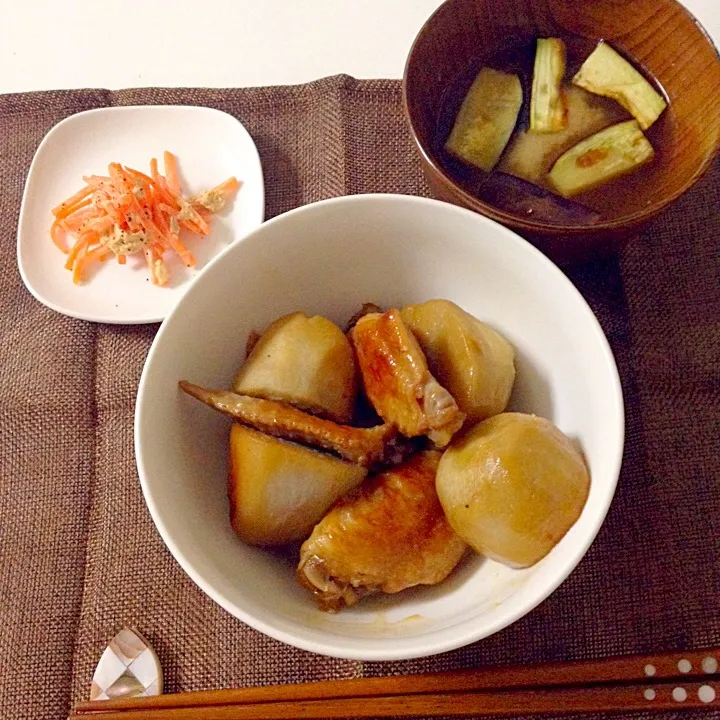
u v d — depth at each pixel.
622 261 0.38
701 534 0.35
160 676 0.34
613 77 0.37
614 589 0.34
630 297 0.38
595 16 0.37
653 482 0.35
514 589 0.29
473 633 0.27
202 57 0.46
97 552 0.36
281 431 0.30
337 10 0.46
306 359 0.32
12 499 0.37
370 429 0.31
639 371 0.37
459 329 0.32
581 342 0.31
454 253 0.33
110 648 0.34
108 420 0.38
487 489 0.29
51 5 0.47
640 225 0.33
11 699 0.34
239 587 0.29
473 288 0.34
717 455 0.36
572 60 0.38
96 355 0.40
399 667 0.34
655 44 0.36
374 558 0.30
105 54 0.46
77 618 0.36
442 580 0.31
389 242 0.34
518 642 0.34
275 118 0.44
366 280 0.35
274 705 0.32
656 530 0.35
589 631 0.34
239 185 0.43
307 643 0.27
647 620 0.34
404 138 0.42
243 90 0.44
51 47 0.47
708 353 0.37
